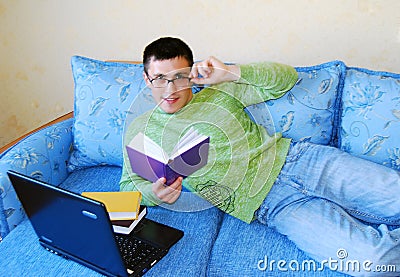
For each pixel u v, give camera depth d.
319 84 1.68
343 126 1.67
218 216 1.57
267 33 1.98
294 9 1.91
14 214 1.52
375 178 1.49
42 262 1.32
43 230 1.31
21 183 1.21
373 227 1.47
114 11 2.12
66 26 2.21
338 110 1.71
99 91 1.75
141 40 2.16
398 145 1.56
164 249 1.33
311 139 1.70
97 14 2.15
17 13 2.23
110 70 1.79
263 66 1.61
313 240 1.35
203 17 2.02
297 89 1.68
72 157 1.83
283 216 1.44
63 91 2.39
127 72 1.78
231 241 1.43
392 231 1.33
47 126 1.88
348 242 1.31
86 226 1.15
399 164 1.56
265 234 1.46
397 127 1.55
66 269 1.29
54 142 1.77
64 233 1.25
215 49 2.08
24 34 2.27
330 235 1.34
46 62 2.32
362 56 1.94
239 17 1.98
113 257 1.18
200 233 1.45
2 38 2.30
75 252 1.29
